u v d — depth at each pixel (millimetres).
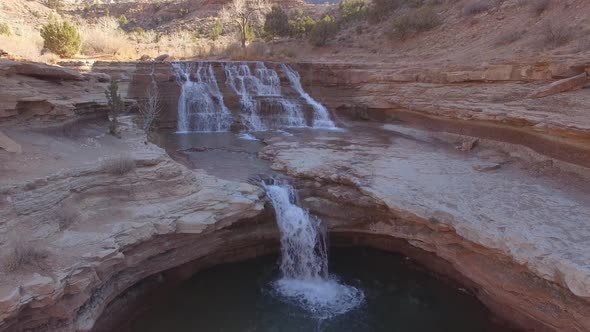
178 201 10391
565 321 8508
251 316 10398
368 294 11414
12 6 50969
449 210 10242
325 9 56000
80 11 61062
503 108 15141
